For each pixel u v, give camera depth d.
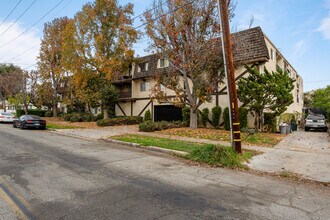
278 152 9.93
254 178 6.50
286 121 19.72
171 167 7.50
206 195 5.07
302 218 4.05
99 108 34.28
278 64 24.92
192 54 16.66
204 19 16.33
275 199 4.94
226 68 8.67
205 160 8.08
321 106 40.41
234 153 8.26
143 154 9.62
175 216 4.02
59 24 34.53
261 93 15.26
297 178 6.54
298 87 33.62
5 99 50.28
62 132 18.12
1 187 5.32
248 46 18.41
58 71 32.28
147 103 27.48
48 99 37.38
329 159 8.70
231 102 8.67
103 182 5.82
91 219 3.87
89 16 26.03
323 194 5.33
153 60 26.70
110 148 11.02
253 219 3.98
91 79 27.64
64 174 6.45
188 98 18.88
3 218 3.86
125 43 26.52
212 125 20.09
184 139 13.42
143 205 4.46
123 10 26.61
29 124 20.09
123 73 29.41
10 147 10.67
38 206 4.34
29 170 6.79
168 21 16.77
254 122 18.00
